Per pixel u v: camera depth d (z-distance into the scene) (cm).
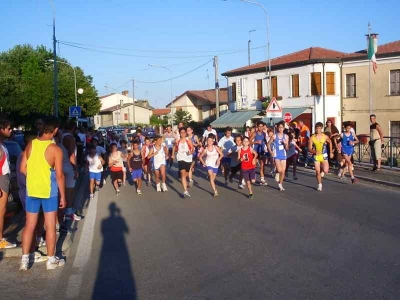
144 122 9956
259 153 1605
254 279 619
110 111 10144
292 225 939
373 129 1834
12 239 834
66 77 5462
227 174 1647
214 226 953
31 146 684
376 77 3881
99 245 830
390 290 563
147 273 662
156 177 1530
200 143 1981
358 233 856
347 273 631
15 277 660
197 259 721
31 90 4231
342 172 1706
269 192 1415
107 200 1382
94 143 1454
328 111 4125
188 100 7012
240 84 4812
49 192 681
